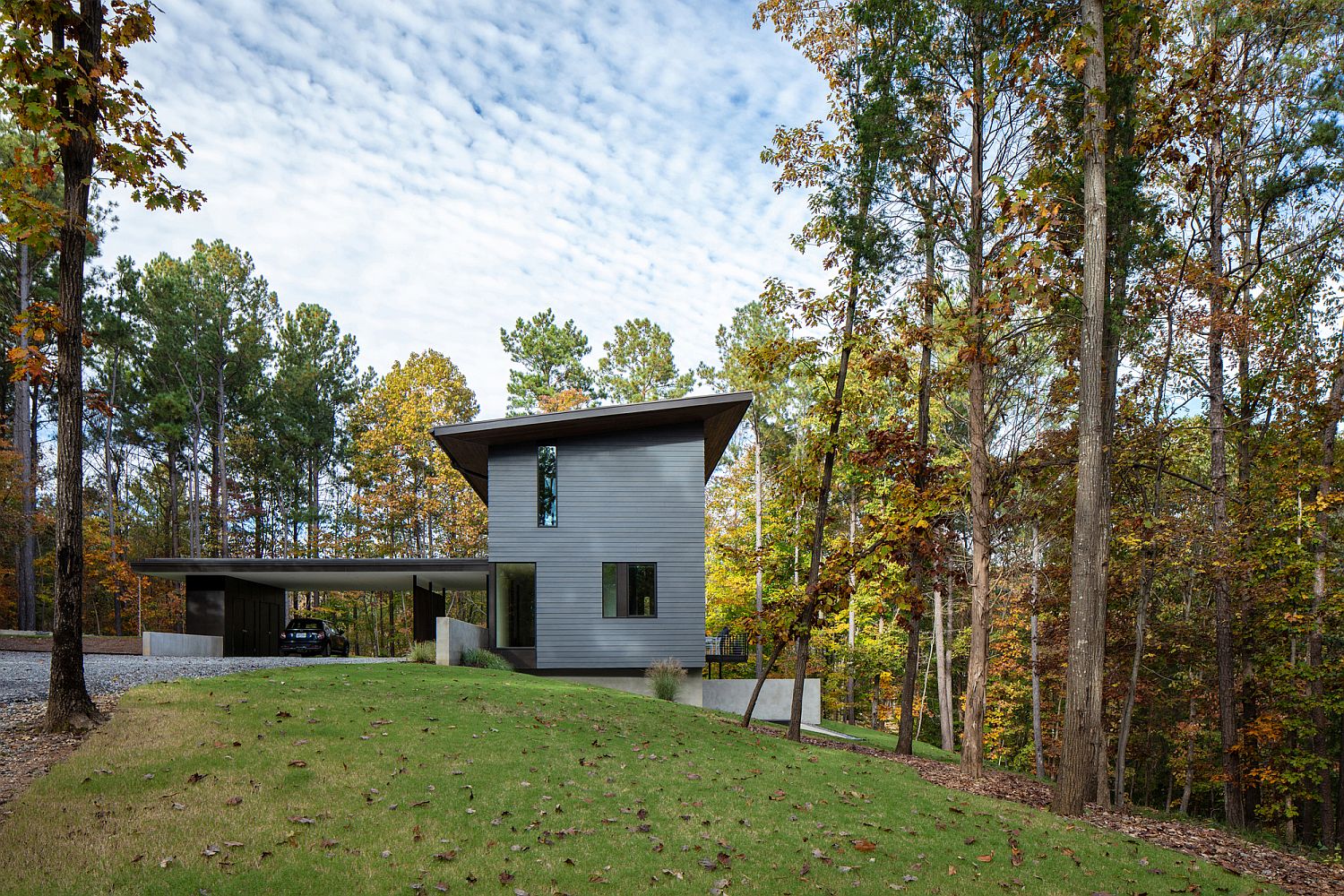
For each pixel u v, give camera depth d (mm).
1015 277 12555
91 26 9531
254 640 30078
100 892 5516
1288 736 19312
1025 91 14258
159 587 42469
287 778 8273
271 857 6344
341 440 52531
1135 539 17484
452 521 42969
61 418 9758
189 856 6238
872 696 35406
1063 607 21094
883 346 16797
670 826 8102
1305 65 18203
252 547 49906
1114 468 17906
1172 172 19609
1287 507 18578
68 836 6426
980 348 14875
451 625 20484
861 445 18203
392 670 17156
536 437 23891
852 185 15719
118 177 9844
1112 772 30469
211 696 11719
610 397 48938
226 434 46375
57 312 9570
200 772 8180
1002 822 10305
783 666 36188
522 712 13102
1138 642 18281
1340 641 23750
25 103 8438
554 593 23312
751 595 34906
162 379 42500
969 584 16469
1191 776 25516
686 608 23422
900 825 9375
